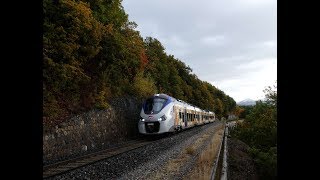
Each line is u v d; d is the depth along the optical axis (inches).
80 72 761.0
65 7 735.7
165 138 1018.1
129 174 443.8
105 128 865.5
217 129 1594.5
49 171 432.8
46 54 696.4
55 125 636.7
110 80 987.9
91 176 426.0
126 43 1079.0
